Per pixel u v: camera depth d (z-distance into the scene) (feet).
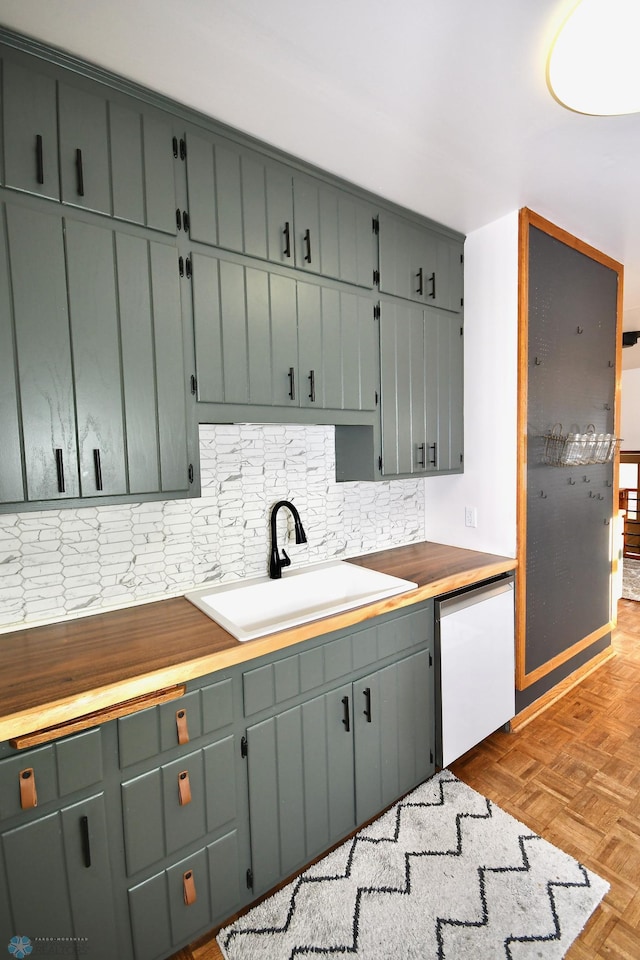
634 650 10.21
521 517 7.24
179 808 3.97
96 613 5.15
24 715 3.20
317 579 6.70
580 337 8.27
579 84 4.06
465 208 6.74
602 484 9.25
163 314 4.51
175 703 3.90
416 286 6.93
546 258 7.35
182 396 4.67
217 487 6.02
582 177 5.95
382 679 5.46
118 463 4.32
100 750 3.56
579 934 4.30
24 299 3.81
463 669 6.32
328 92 4.35
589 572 9.01
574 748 6.97
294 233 5.44
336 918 4.51
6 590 4.64
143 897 3.83
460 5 3.46
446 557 7.43
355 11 3.51
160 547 5.58
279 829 4.62
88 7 3.42
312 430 6.98
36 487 3.92
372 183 5.99
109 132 4.14
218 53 3.88
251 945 4.31
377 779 5.49
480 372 7.59
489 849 5.24
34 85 3.79
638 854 5.13
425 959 4.12
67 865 3.48
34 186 3.81
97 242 4.12
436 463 7.39
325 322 5.81
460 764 6.68
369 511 7.84
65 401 4.03
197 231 4.68
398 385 6.73
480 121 4.84
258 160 5.11
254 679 4.37
